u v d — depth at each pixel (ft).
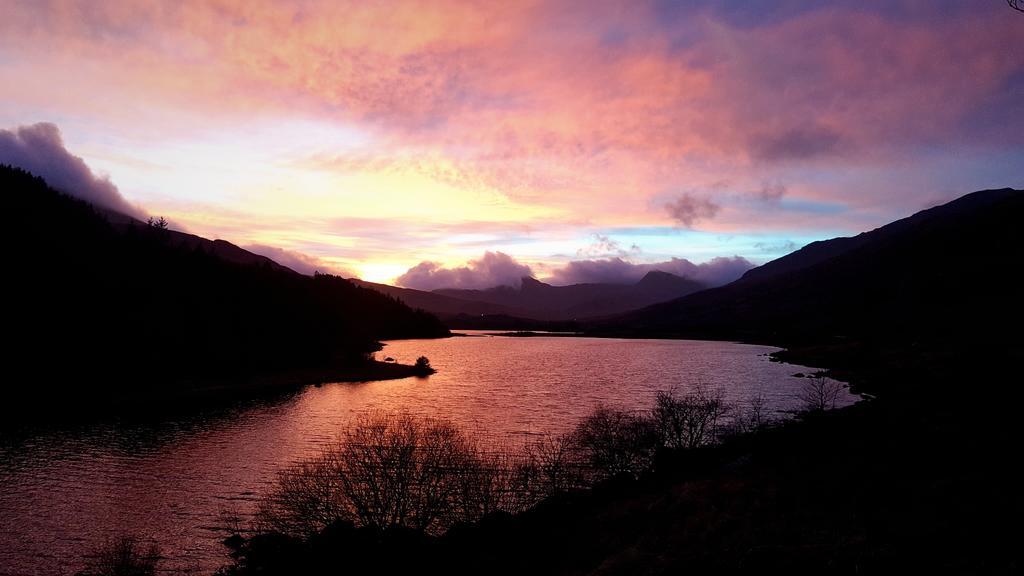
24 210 443.73
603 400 302.66
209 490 157.99
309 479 127.34
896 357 458.09
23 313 336.49
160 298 424.87
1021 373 253.85
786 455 137.28
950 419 155.22
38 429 234.38
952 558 63.05
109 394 308.81
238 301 495.41
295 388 361.51
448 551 102.68
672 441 172.35
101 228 556.10
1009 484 88.07
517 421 245.04
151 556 115.44
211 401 308.19
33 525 133.69
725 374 428.97
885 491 95.14
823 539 76.69
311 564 98.73
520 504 128.16
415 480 118.93
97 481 165.99
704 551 81.25
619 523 107.04
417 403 299.38
